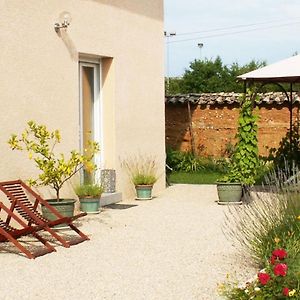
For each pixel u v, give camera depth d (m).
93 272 7.30
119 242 9.01
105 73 13.19
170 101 20.41
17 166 10.16
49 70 11.02
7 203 9.59
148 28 14.48
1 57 9.89
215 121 20.09
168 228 10.10
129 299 6.25
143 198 13.59
